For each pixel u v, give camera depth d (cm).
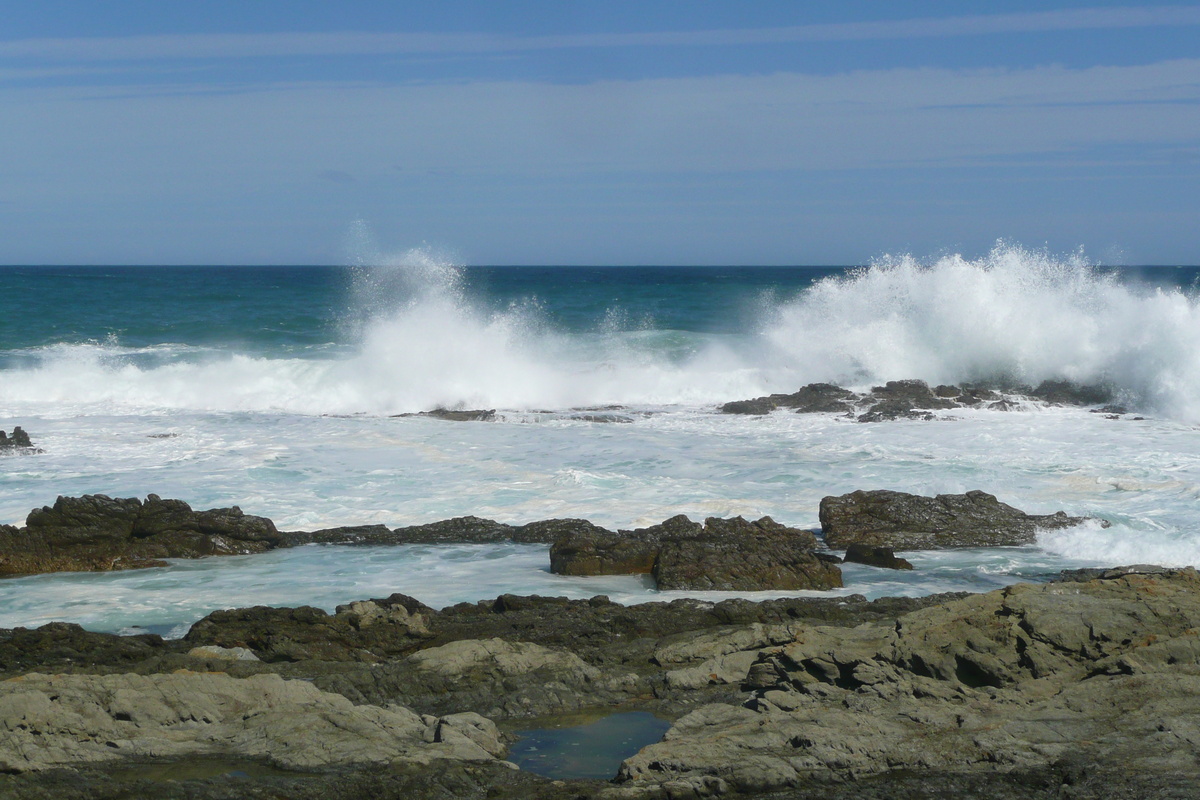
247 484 1555
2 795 521
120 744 608
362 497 1482
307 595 1060
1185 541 1214
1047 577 1118
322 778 569
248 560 1206
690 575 1085
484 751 626
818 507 1421
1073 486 1525
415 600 985
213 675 711
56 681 662
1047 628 714
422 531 1295
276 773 584
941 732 611
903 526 1295
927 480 1564
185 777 577
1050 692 656
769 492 1504
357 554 1225
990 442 1886
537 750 673
